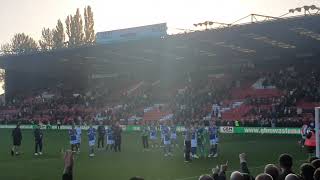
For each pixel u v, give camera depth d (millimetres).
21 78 77375
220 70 64875
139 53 58062
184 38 47750
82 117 61312
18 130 31156
